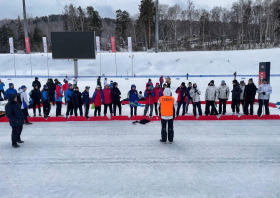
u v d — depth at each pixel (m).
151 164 5.28
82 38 26.98
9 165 5.31
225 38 62.28
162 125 6.72
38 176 4.75
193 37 63.78
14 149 6.38
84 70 34.75
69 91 10.12
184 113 10.32
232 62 33.47
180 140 7.01
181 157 5.68
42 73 33.72
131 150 6.20
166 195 3.97
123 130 8.23
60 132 8.06
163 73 32.81
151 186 4.29
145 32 51.62
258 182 4.43
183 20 63.19
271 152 5.94
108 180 4.54
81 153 6.02
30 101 11.27
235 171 4.89
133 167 5.13
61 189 4.22
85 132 8.02
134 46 58.59
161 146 6.48
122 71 34.12
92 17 55.78
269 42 52.28
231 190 4.14
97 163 5.37
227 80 25.64
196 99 10.13
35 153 6.05
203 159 5.54
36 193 4.09
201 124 8.92
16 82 25.12
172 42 60.34
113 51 33.84
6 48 67.75
